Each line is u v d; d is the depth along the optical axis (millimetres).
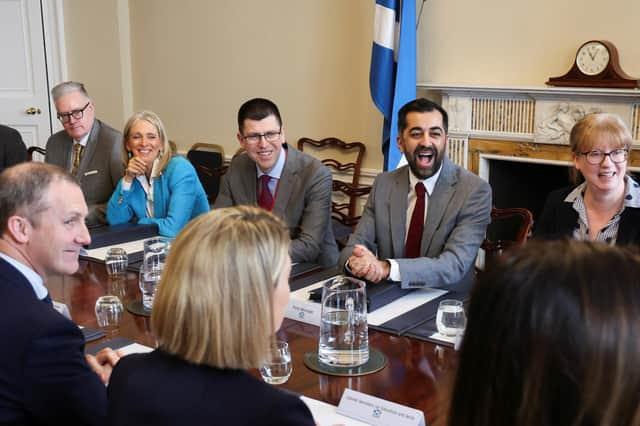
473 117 4242
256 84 5324
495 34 4203
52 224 1599
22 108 6016
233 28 5363
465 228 2475
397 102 4285
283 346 1626
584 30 3900
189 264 1065
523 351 632
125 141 3305
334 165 4941
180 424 1048
